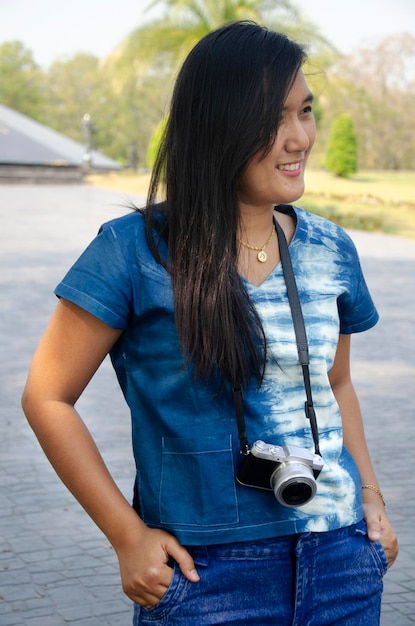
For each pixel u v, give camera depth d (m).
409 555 4.30
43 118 86.44
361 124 58.22
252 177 1.67
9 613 3.68
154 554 1.63
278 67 1.63
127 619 3.65
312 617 1.70
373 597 1.77
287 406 1.68
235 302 1.64
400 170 60.03
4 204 26.66
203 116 1.65
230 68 1.63
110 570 4.11
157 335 1.67
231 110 1.62
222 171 1.65
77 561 4.19
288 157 1.67
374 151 59.84
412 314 11.35
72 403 1.74
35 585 3.94
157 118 78.69
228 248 1.66
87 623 3.61
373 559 1.77
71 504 4.90
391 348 9.30
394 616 3.69
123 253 1.68
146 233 1.69
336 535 1.72
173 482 1.66
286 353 1.67
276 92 1.62
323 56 29.16
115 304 1.67
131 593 1.66
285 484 1.58
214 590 1.65
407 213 27.47
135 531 1.65
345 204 29.31
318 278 1.76
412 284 13.99
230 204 1.66
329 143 36.53
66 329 1.70
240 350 1.63
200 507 1.65
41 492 5.06
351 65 57.41
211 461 1.64
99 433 6.13
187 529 1.64
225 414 1.66
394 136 59.28
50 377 1.71
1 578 4.00
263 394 1.67
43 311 10.82
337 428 1.75
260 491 1.66
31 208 25.53
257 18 29.05
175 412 1.67
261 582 1.67
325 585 1.71
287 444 1.66
